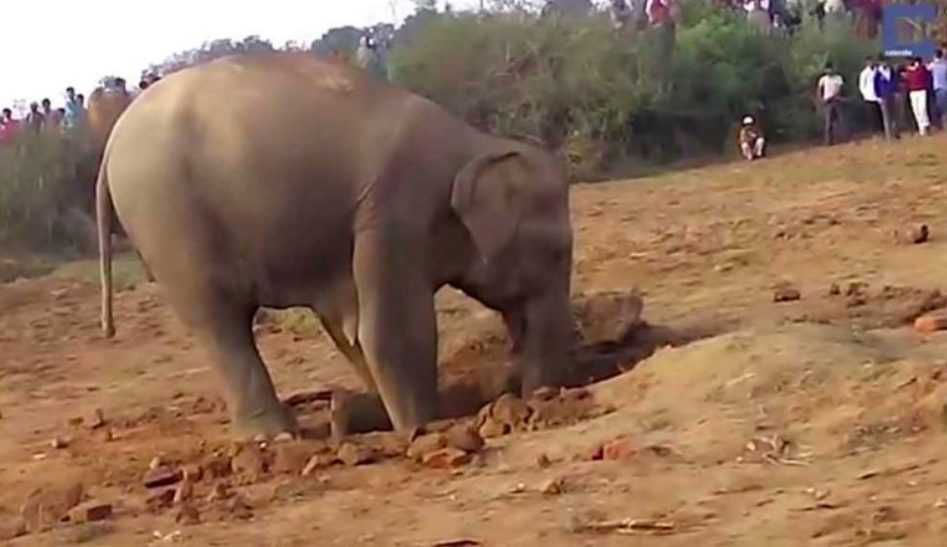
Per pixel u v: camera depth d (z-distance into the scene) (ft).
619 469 27.99
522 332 37.37
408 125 35.73
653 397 32.17
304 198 35.37
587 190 90.07
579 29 113.09
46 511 30.78
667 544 23.73
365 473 30.50
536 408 33.30
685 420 30.35
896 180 75.97
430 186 35.60
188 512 28.71
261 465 32.27
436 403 35.88
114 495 31.86
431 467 30.40
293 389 44.62
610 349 40.86
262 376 36.63
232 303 36.37
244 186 35.50
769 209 71.41
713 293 50.98
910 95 100.37
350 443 32.91
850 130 109.70
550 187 36.86
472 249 36.40
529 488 27.68
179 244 36.09
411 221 35.40
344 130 35.50
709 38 111.86
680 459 28.19
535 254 36.68
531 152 36.99
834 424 28.53
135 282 73.72
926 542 22.35
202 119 35.99
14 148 95.96
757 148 101.14
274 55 37.17
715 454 28.19
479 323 46.26
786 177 83.35
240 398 36.52
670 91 107.65
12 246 91.25
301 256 35.81
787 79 111.04
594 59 110.01
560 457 29.55
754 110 109.40
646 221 72.74
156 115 36.45
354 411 36.73
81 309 67.15
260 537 26.78
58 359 55.62
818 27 116.47
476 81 111.04
